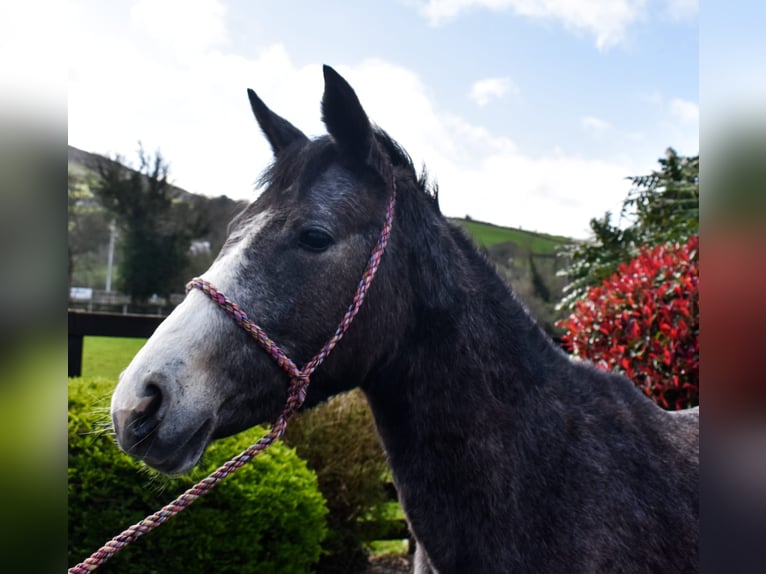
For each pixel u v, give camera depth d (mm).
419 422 1445
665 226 7316
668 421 1646
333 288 1339
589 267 7762
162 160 19000
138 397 1157
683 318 3152
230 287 1284
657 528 1411
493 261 1671
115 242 19078
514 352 1510
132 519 2547
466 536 1386
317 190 1382
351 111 1385
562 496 1392
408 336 1466
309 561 3135
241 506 2664
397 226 1459
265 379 1305
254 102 1640
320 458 3791
